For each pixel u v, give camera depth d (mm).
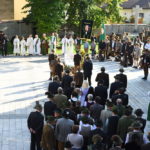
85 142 10281
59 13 33906
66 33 36969
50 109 12070
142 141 9688
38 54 30781
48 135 10430
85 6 37844
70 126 10703
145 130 14477
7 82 21656
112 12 40625
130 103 18328
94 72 24641
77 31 39375
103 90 14086
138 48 26344
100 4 40562
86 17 38344
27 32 36156
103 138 9789
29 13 35781
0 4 37594
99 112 11938
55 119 11188
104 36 33125
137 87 21469
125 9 58250
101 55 28625
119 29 46312
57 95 12891
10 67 25688
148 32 40375
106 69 25797
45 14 33062
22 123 15070
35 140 11656
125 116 10766
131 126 10023
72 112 11266
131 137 9594
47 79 22578
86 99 14211
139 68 26500
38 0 32781
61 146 10852
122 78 16516
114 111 11000
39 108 11461
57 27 33969
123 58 26891
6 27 34938
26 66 26125
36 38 30531
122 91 13367
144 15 58875
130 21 58000
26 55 30531
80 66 22750
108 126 10969
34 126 11328
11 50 31719
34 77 22984
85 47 28938
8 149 12672
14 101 18047
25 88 20469
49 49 31781
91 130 10109
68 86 16016
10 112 16406
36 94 19344
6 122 15141
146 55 23109
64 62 23531
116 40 29031
